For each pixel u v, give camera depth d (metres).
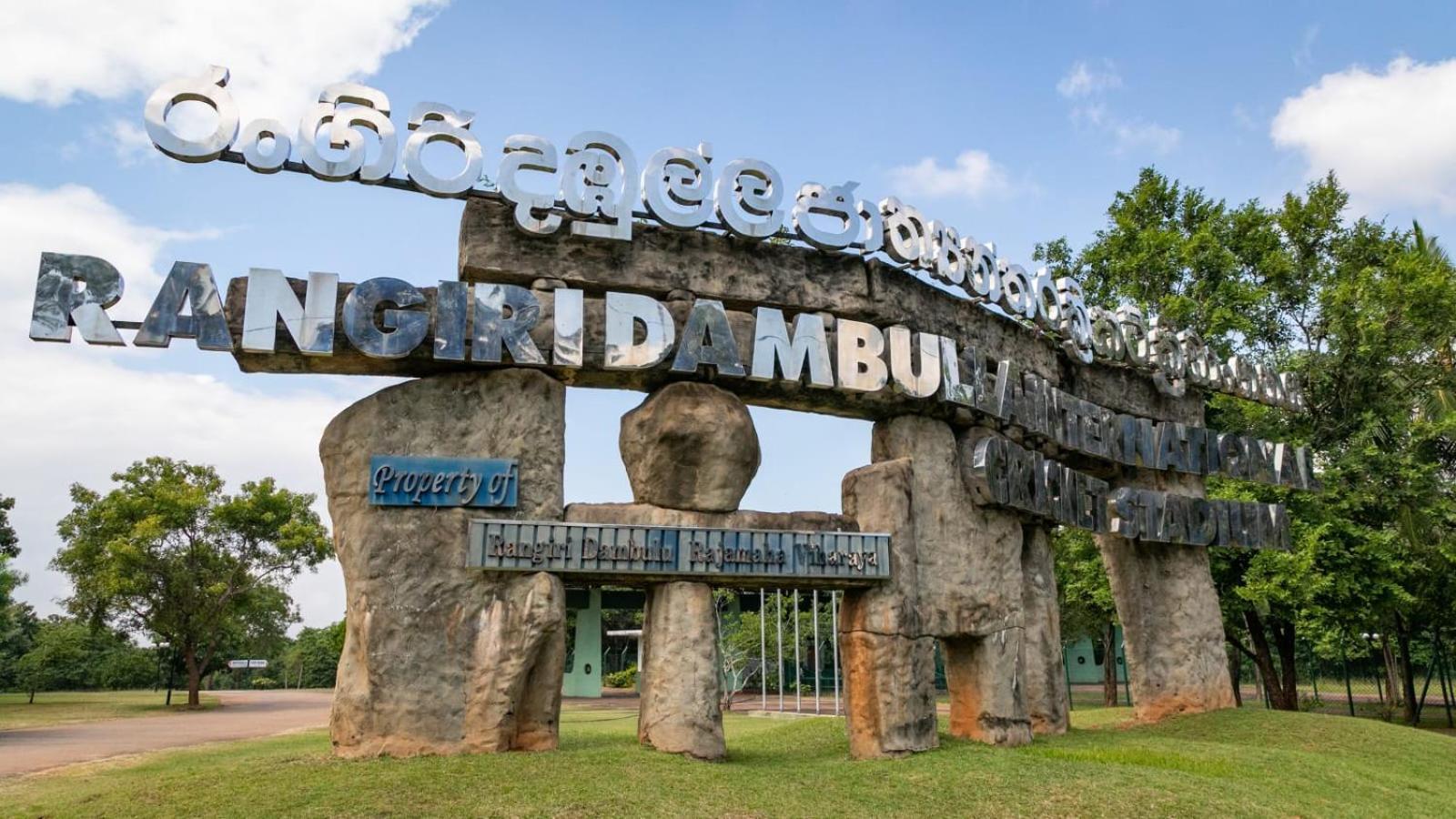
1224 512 21.20
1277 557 23.52
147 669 58.38
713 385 13.77
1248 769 13.48
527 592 12.20
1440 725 33.31
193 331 11.12
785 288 14.57
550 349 12.98
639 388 13.86
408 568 11.99
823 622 37.34
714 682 12.82
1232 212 30.56
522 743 12.16
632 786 10.37
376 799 9.54
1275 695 27.80
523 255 13.20
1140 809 10.80
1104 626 35.88
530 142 13.02
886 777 11.89
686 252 14.08
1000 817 10.38
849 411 15.21
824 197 14.80
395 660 11.73
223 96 11.69
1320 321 28.52
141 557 36.47
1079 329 18.50
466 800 9.60
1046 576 17.97
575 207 13.00
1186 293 28.84
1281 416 27.34
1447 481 27.69
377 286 11.98
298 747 17.17
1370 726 18.34
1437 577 28.25
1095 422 18.83
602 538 12.56
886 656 13.87
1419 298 26.12
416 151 12.35
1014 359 17.78
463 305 12.36
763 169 14.30
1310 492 24.31
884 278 15.38
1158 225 30.62
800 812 10.12
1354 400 27.33
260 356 11.80
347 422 12.41
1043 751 14.35
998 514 16.12
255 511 39.28
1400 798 12.91
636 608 43.22
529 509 12.58
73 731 24.70
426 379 12.70
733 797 10.37
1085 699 43.28
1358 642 38.62
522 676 12.05
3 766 15.83
